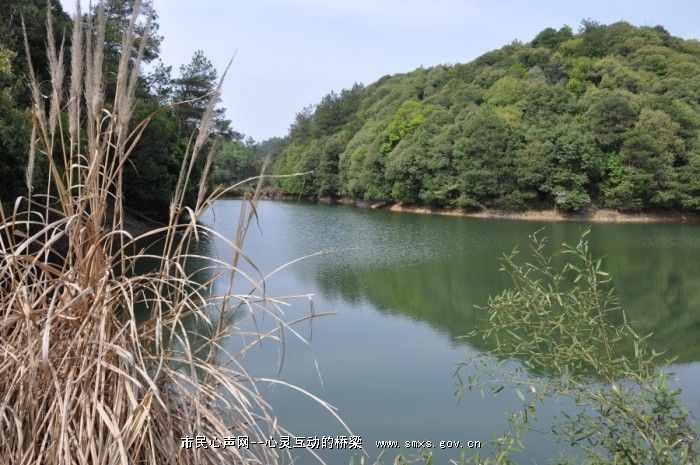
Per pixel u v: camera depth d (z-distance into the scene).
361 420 6.01
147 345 1.84
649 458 2.22
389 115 51.03
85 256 1.73
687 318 11.33
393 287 15.39
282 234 27.78
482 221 34.47
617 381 2.64
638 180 33.34
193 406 1.74
